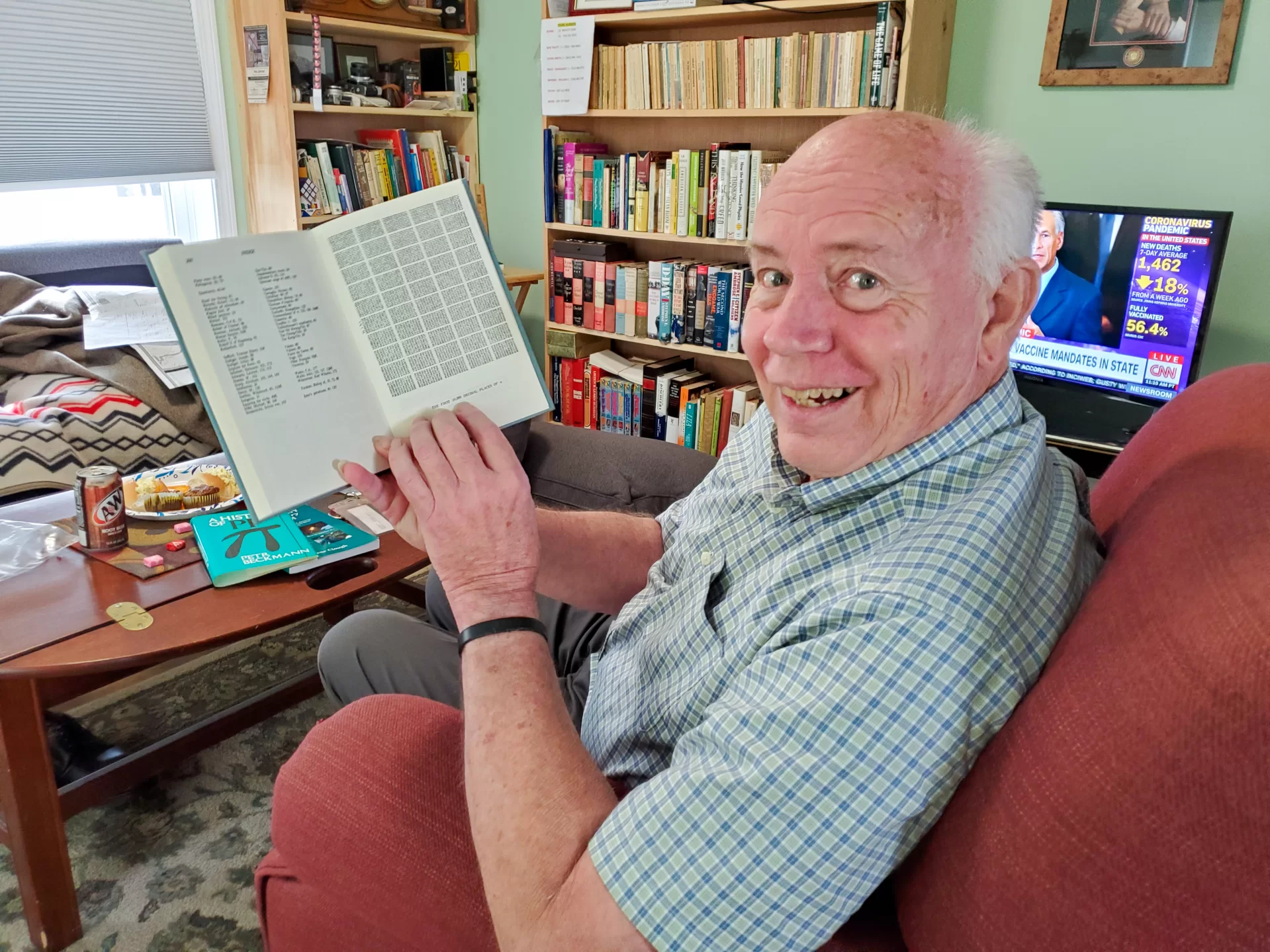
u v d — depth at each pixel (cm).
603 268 307
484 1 350
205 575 141
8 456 224
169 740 147
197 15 338
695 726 83
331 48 322
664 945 64
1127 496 89
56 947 130
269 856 95
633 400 313
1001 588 68
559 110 299
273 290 78
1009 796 58
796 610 76
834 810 63
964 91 250
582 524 116
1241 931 47
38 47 304
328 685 128
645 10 273
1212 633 50
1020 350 220
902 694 63
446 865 81
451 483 78
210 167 359
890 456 80
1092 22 225
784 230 78
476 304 85
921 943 64
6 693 119
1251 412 77
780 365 79
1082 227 204
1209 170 219
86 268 306
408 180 346
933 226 73
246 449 75
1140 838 50
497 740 73
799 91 254
